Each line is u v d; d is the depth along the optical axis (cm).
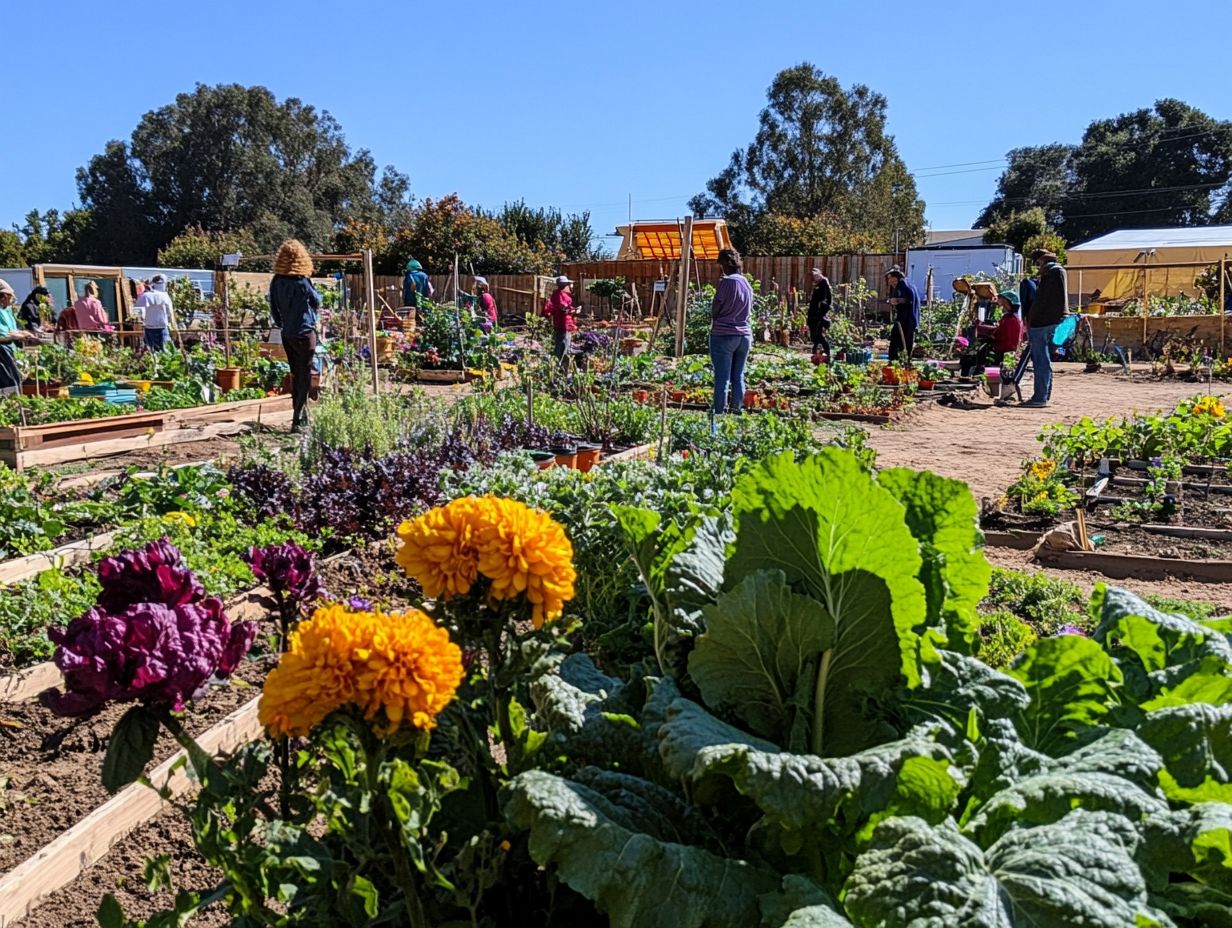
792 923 169
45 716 399
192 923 276
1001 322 1606
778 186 6544
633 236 3409
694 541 267
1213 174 8369
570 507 481
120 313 2566
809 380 1641
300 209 7338
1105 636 278
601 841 179
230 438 1119
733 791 221
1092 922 163
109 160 7288
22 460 915
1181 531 704
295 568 247
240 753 207
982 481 904
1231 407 1453
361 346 1698
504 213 5078
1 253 5856
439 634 169
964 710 223
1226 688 246
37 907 285
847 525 218
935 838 180
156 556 205
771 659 224
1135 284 3528
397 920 204
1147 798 197
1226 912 197
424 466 726
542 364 1372
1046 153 9306
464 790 224
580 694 253
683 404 1386
